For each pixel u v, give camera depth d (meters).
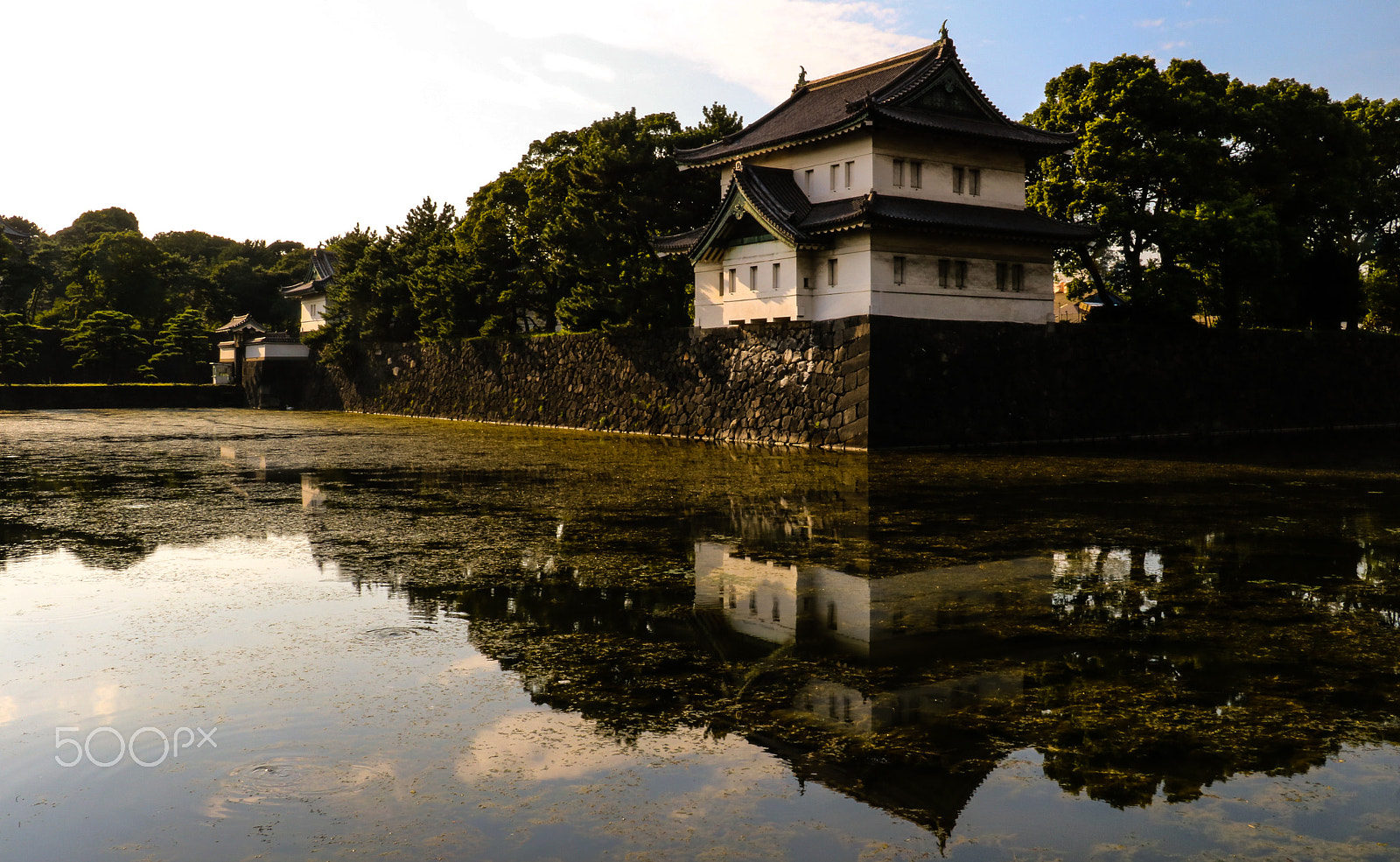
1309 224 41.69
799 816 5.02
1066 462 24.06
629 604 9.45
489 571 10.98
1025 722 6.29
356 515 15.18
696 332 34.09
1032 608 9.26
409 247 58.72
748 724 6.29
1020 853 4.64
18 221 117.56
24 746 5.97
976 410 29.41
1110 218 34.12
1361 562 11.50
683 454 26.64
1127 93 34.97
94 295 84.56
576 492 18.14
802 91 37.50
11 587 10.16
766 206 30.39
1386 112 44.56
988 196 32.34
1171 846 4.71
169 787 5.41
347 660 7.64
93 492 18.45
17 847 4.76
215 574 10.80
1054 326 31.45
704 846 4.70
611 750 5.87
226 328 73.88
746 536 13.23
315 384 64.88
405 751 5.86
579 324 42.06
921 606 9.38
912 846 4.71
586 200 40.50
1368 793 5.27
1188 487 18.91
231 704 6.65
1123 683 7.06
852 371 27.94
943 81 31.11
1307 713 6.45
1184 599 9.66
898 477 20.59
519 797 5.24
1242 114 36.00
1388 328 52.12
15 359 68.19
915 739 6.03
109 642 8.12
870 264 28.61
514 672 7.34
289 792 5.33
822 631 8.45
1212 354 35.72
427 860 4.58
